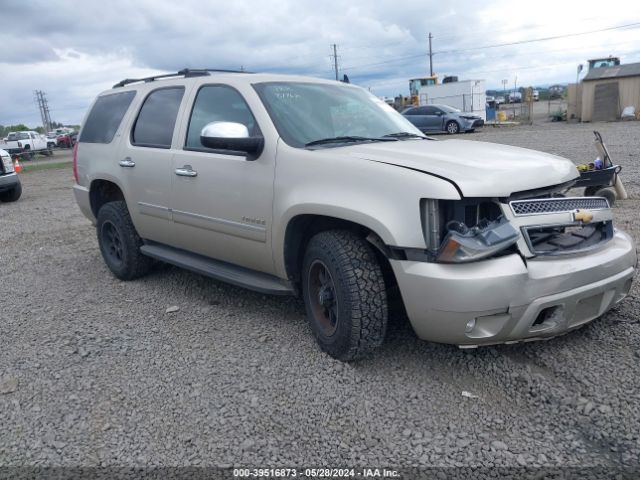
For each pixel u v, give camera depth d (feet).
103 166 18.25
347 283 11.00
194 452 9.27
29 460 9.29
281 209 12.25
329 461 8.87
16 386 11.70
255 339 13.34
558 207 10.75
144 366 12.31
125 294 17.30
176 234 15.96
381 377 11.23
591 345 11.84
